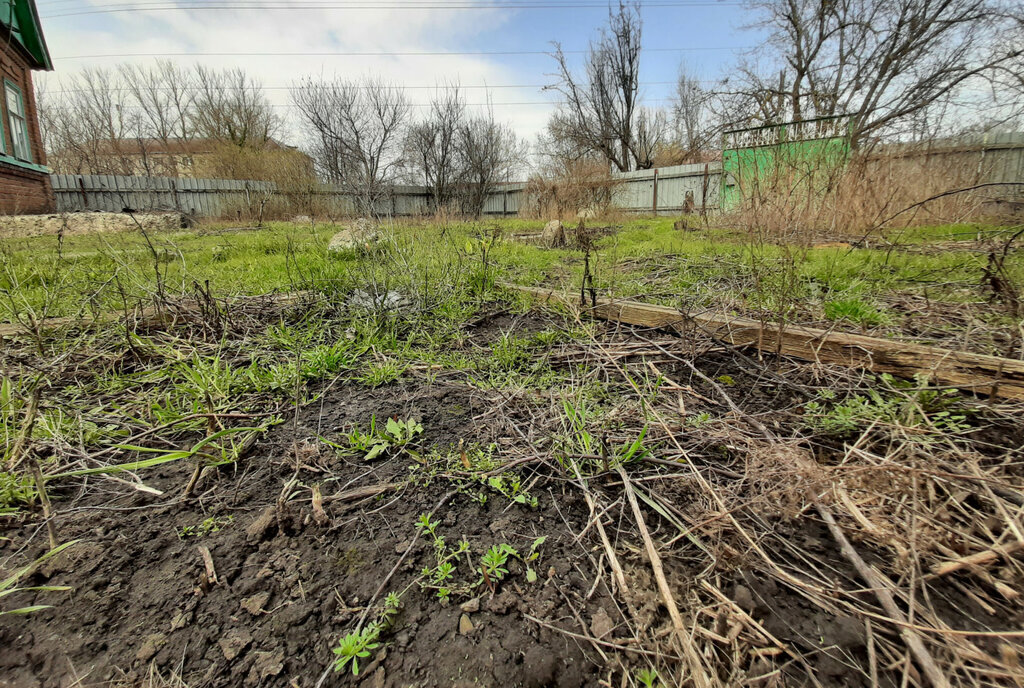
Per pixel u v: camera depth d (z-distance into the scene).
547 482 1.27
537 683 0.79
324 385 1.84
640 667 0.81
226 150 19.00
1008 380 1.51
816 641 0.83
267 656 0.83
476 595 0.95
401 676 0.80
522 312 2.77
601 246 5.64
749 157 8.02
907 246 4.09
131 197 13.49
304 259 4.37
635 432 1.45
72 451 1.38
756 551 1.00
